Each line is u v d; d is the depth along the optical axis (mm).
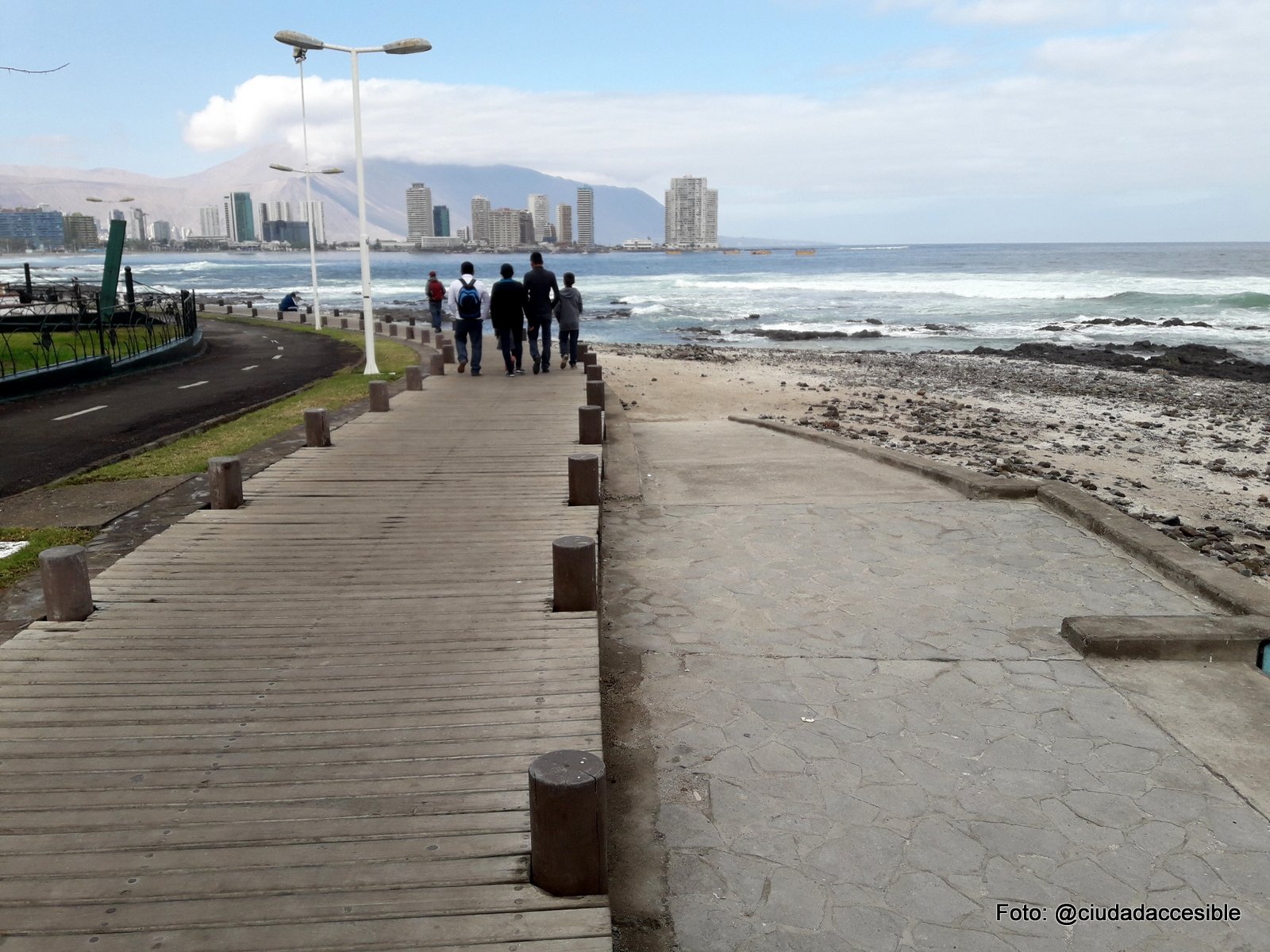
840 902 3082
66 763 3512
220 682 4176
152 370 21984
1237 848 3350
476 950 2561
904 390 21641
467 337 16641
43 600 5547
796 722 4316
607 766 3939
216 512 7020
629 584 6242
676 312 52781
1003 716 4359
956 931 2945
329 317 39375
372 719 3848
